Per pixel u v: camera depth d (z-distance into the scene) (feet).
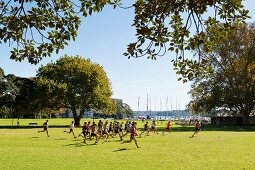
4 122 283.79
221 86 240.94
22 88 260.21
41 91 234.79
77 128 203.00
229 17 30.12
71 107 247.50
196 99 251.39
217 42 33.17
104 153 75.87
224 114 259.60
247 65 236.22
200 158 68.59
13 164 59.21
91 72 246.27
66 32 30.40
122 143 101.19
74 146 90.89
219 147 90.27
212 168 56.70
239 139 117.91
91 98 245.24
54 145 93.20
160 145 95.25
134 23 29.09
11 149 81.87
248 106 242.78
